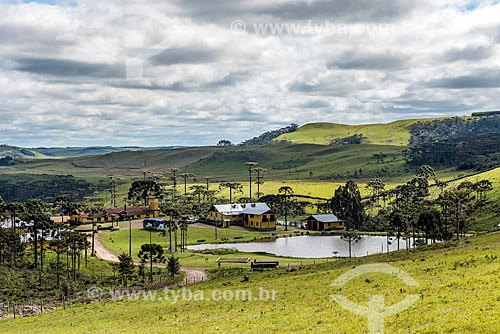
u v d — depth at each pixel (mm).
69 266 114688
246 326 43344
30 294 90125
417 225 147750
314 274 72875
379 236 179750
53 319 65938
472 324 31969
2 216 140250
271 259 125562
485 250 64500
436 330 32219
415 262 67562
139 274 108750
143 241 162250
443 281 47531
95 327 55250
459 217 159875
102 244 152250
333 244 160375
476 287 42000
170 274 104438
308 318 42688
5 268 103625
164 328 48438
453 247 81500
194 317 52125
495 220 190375
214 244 160625
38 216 114312
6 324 66875
